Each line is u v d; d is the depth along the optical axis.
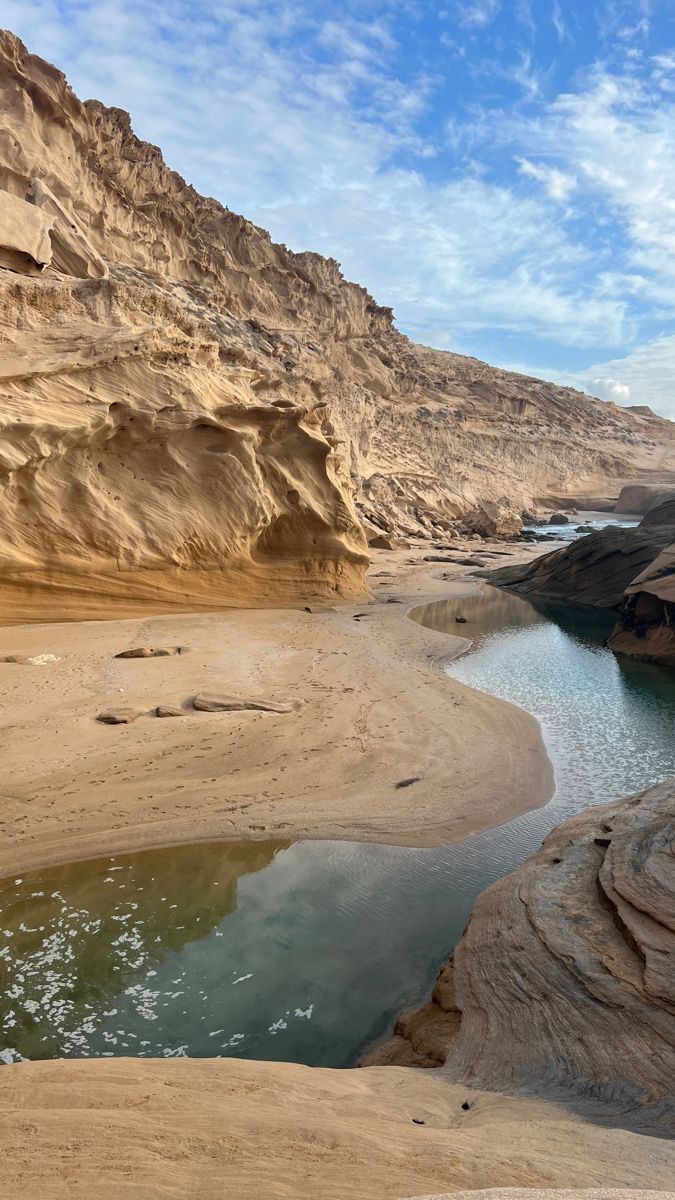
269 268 78.44
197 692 16.41
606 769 14.13
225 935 8.90
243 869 10.30
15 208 29.00
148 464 24.91
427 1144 3.93
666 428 159.50
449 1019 6.93
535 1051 5.88
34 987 7.86
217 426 25.88
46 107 44.38
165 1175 3.48
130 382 24.61
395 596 33.19
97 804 11.38
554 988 6.55
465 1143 3.96
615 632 25.84
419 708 16.70
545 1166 3.60
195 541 25.11
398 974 8.26
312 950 8.65
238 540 26.25
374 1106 4.83
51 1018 7.38
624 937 6.85
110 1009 7.55
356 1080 5.61
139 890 9.72
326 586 29.36
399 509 59.91
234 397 28.33
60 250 36.16
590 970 6.57
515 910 7.98
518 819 11.98
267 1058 6.89
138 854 10.41
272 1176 3.48
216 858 10.49
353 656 21.19
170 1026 7.30
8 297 25.48
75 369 23.48
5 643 19.34
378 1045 7.08
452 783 12.93
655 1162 3.79
